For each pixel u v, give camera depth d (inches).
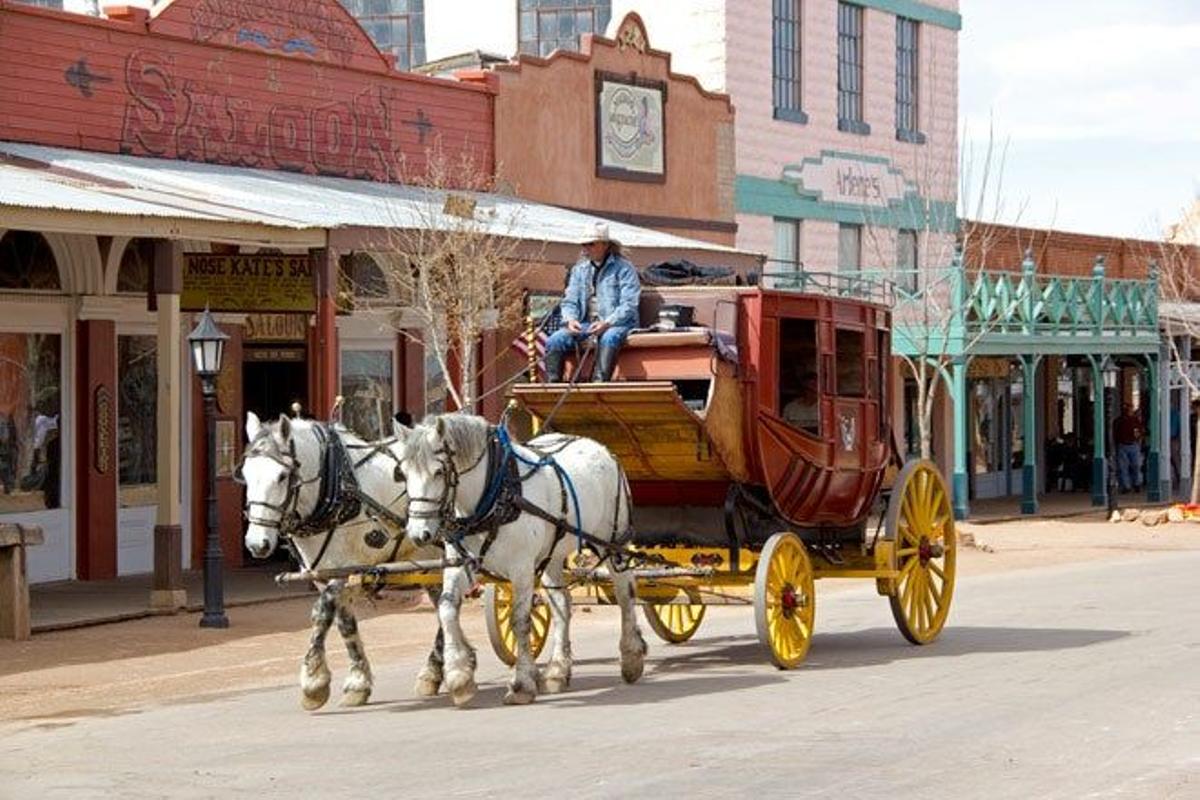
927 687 789.9
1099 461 2196.1
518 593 759.7
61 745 685.3
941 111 2236.7
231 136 1347.2
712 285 897.5
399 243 1211.9
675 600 951.0
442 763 625.3
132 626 1053.2
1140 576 1360.7
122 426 1315.2
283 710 759.7
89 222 987.3
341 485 752.3
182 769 625.6
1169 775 588.7
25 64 1208.2
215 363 1050.7
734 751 640.4
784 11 1972.2
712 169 1828.2
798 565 862.5
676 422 828.0
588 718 718.5
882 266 2101.4
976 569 1457.9
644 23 1879.9
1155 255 2647.6
